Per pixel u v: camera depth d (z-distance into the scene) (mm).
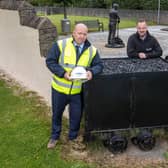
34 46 3926
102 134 2889
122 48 9305
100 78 2658
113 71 2809
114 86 2688
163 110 2807
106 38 11586
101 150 2836
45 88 3818
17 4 4270
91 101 2697
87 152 2803
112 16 9445
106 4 23484
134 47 3543
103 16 22016
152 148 2873
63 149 2826
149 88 2738
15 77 4703
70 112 2832
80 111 2820
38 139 2975
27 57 4199
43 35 3666
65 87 2709
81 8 23562
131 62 3271
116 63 3207
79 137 2969
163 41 10734
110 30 9469
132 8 22016
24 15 4094
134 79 2699
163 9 20812
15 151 2781
